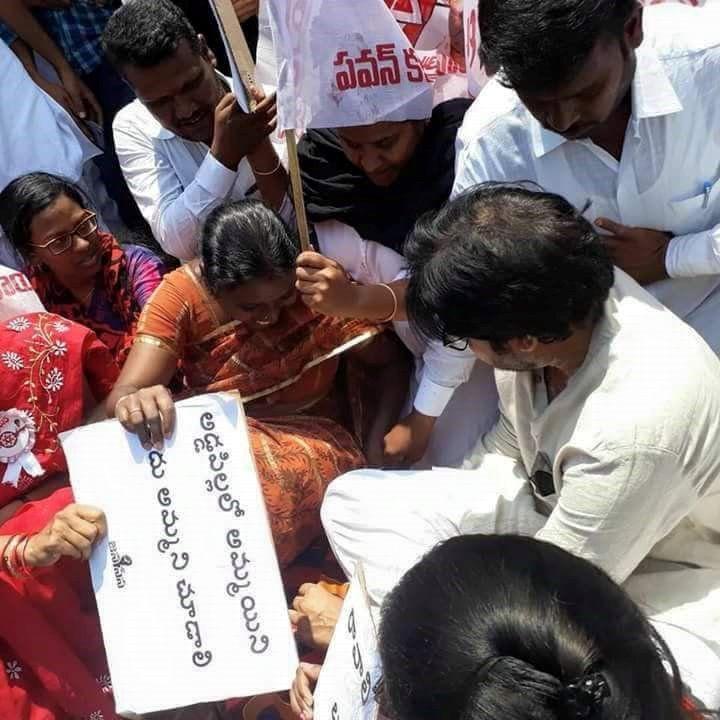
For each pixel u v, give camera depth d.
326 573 2.12
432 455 2.26
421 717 0.87
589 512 1.40
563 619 0.86
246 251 1.83
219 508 1.64
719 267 1.76
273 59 2.18
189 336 2.06
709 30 1.57
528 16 1.32
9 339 1.92
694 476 1.40
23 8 2.79
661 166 1.67
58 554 1.63
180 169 2.48
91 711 1.86
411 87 1.86
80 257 2.29
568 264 1.26
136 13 2.11
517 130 1.71
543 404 1.57
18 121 2.69
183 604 1.60
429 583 0.93
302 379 2.12
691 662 1.46
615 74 1.41
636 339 1.40
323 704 1.34
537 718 0.80
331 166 2.13
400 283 2.00
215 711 1.91
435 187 2.06
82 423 1.99
